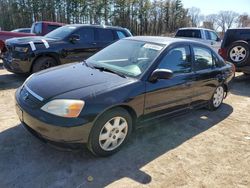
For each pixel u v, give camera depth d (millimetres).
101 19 53875
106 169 3180
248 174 3285
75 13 52250
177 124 4668
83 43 7801
